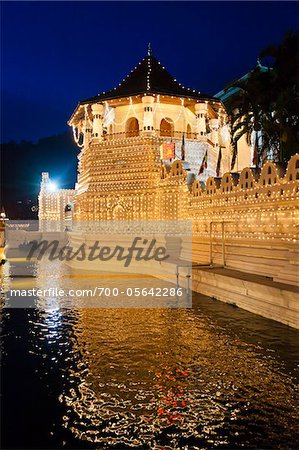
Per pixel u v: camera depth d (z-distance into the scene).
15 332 11.52
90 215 27.00
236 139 20.59
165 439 6.00
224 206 17.38
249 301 12.64
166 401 7.12
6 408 7.02
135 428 6.30
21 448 5.83
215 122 29.77
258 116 19.67
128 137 27.83
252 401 7.02
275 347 9.48
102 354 9.59
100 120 27.50
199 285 16.06
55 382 8.05
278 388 7.47
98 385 7.86
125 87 28.02
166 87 27.72
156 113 27.77
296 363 8.58
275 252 13.48
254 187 15.13
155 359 9.16
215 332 10.92
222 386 7.65
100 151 27.16
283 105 17.88
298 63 18.45
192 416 6.60
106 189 26.70
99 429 6.32
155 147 26.06
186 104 28.33
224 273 14.73
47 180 51.06
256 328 10.87
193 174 24.39
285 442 5.82
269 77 19.06
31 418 6.67
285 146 18.94
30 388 7.79
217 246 18.02
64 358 9.39
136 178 26.00
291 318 10.63
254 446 5.76
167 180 24.08
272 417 6.49
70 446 5.89
